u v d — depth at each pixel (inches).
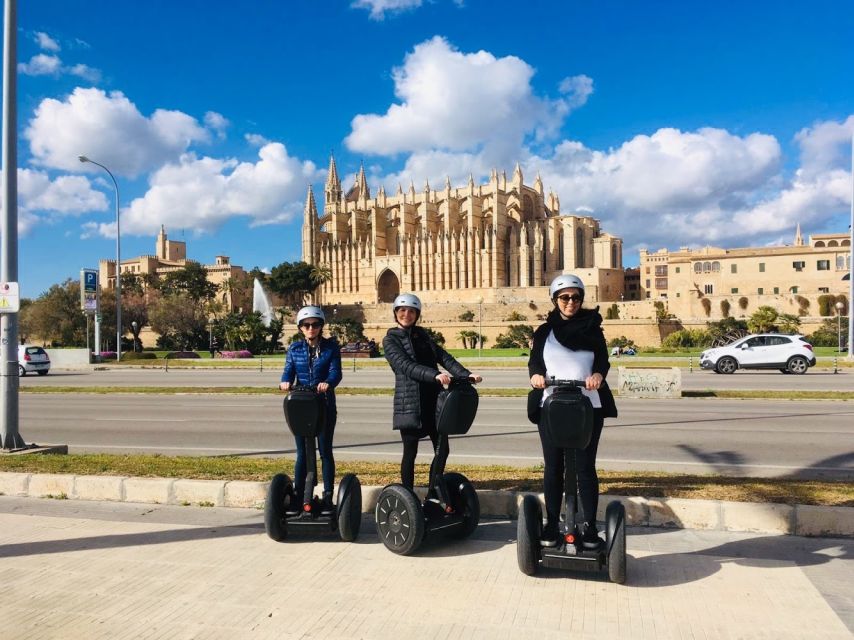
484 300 4367.6
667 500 275.3
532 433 544.1
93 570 225.9
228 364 1891.0
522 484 312.2
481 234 4648.1
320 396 253.6
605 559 208.2
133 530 273.0
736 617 184.5
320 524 252.5
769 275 3690.9
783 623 180.7
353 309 4645.7
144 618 188.2
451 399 232.2
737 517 267.4
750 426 573.6
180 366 1834.4
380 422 624.1
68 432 586.9
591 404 199.9
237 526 279.1
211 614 190.5
